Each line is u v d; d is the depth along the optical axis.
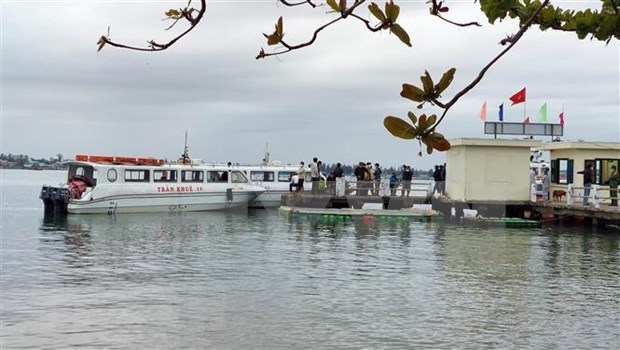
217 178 41.72
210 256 22.42
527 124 35.38
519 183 34.72
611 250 24.16
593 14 2.99
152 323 13.54
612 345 12.28
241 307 14.92
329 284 17.58
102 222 33.97
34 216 37.66
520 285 17.52
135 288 16.88
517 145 34.47
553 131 35.47
